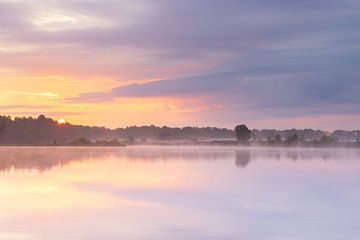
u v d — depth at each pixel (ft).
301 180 147.43
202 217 84.07
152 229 74.23
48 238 67.92
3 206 92.84
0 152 369.50
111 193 113.60
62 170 180.14
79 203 97.81
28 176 152.25
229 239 69.05
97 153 369.71
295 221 81.51
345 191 119.65
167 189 122.42
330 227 76.84
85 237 68.74
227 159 275.80
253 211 90.89
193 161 251.80
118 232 71.87
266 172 177.37
